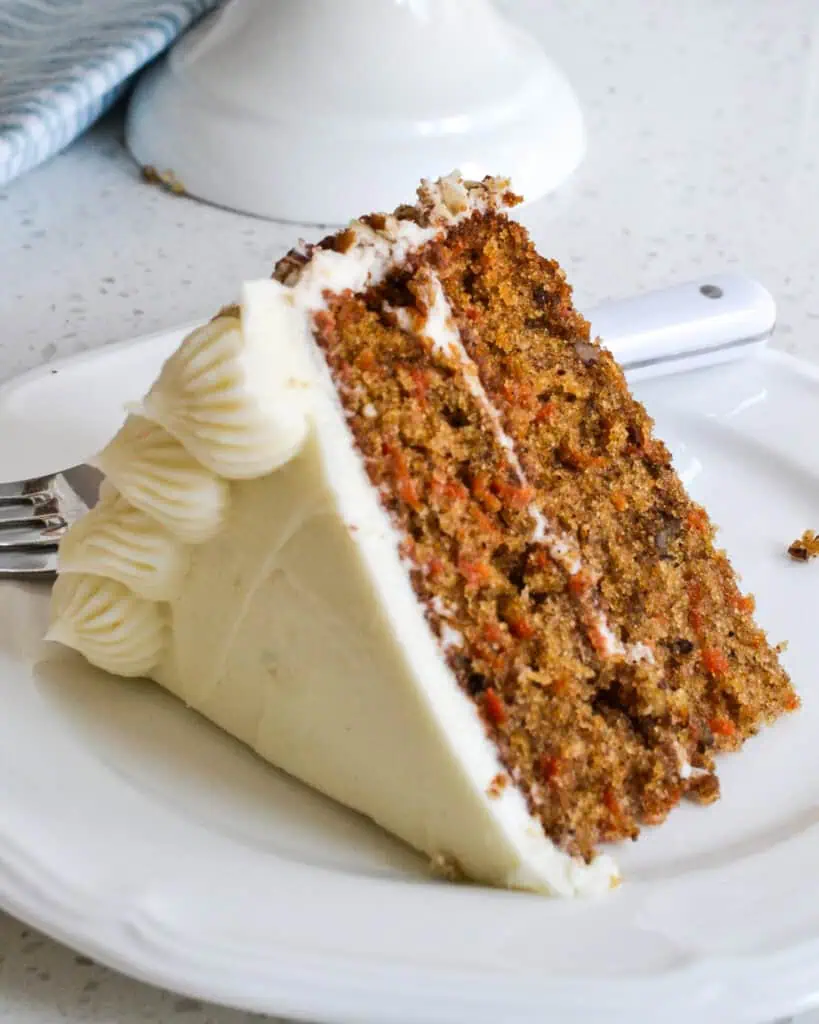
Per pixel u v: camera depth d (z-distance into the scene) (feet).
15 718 1.27
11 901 1.14
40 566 1.39
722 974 1.11
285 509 1.24
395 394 1.28
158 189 2.00
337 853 1.24
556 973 1.11
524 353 1.38
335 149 1.91
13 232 1.91
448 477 1.30
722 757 1.35
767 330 1.68
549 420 1.38
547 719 1.28
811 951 1.13
